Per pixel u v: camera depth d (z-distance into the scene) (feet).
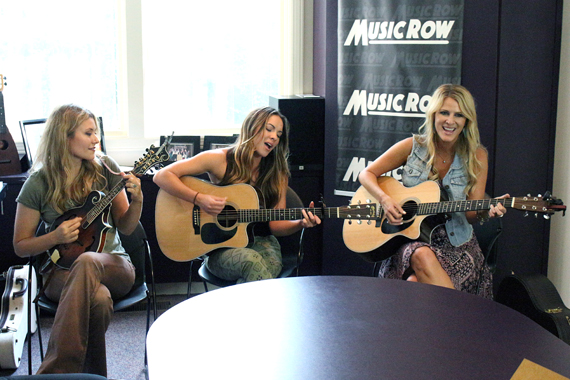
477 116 11.87
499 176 11.96
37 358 10.29
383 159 9.99
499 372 5.17
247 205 9.75
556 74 11.76
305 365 5.30
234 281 9.62
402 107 11.97
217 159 9.99
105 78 13.56
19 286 10.46
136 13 13.17
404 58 11.84
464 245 9.54
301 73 14.05
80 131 8.66
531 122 11.87
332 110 12.70
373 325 6.06
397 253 9.56
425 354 5.48
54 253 8.53
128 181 8.70
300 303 6.61
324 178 12.97
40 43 13.17
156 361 5.38
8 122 13.23
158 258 12.68
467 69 11.79
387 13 11.81
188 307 6.52
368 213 9.55
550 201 8.89
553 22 11.65
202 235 9.75
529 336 5.84
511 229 12.09
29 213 8.70
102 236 8.64
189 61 13.93
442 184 9.68
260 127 9.77
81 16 13.26
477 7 11.58
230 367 5.27
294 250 10.69
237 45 14.05
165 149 8.93
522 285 8.10
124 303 8.73
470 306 6.56
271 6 14.02
